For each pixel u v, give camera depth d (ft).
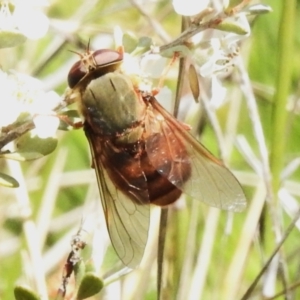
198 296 0.71
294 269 0.74
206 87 0.73
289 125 0.74
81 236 0.64
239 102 0.76
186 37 0.64
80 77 0.65
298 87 0.76
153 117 0.66
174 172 0.66
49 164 0.78
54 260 0.73
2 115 0.61
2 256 0.75
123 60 0.65
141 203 0.65
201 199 0.66
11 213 0.76
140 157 0.66
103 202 0.66
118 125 0.65
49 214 0.74
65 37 0.76
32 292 0.61
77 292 0.61
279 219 0.71
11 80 0.62
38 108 0.62
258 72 0.81
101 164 0.66
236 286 0.71
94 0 0.80
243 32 0.63
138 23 0.79
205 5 0.62
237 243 0.73
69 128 0.64
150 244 0.71
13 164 0.72
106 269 0.68
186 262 0.71
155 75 0.65
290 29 0.70
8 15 0.62
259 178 0.74
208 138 0.78
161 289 0.68
